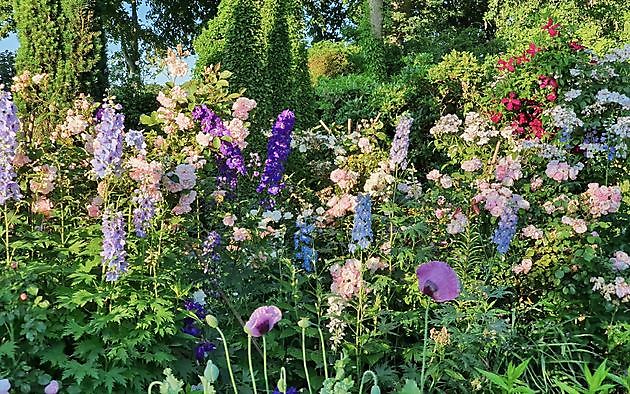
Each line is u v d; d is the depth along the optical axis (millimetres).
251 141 8148
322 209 4652
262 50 8961
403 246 4391
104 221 3084
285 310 4004
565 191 5156
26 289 2959
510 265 4551
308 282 4371
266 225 4535
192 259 3773
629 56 6723
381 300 4133
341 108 10414
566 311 4352
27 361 2916
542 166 5641
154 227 3609
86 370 2871
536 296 4645
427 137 9227
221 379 3441
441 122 6449
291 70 9469
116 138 3252
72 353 3098
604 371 2555
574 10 15312
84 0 8891
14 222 3344
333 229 4527
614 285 4145
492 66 9141
